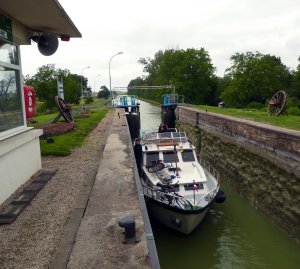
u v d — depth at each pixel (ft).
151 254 13.76
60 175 26.73
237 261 29.27
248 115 71.92
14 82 24.14
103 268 12.84
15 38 24.32
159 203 31.81
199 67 192.24
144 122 148.46
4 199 20.16
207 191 34.53
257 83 157.99
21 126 25.49
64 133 49.44
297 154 33.81
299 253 30.22
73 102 169.48
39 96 130.72
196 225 32.68
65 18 23.77
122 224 14.76
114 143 43.01
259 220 37.88
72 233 15.89
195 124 86.99
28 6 20.58
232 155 54.54
